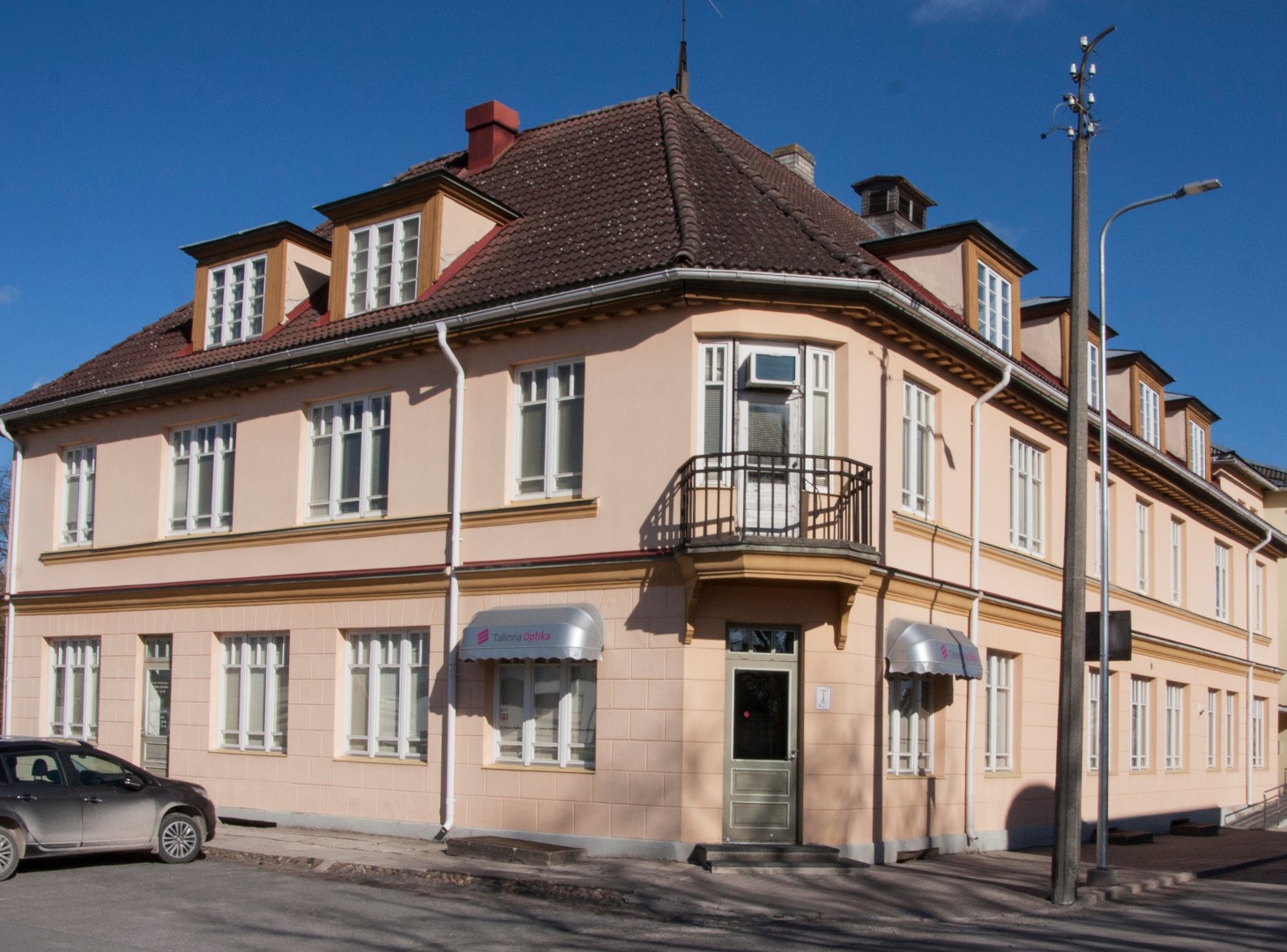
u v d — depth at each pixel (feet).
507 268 59.93
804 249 55.16
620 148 67.46
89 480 76.95
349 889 44.83
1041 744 70.13
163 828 49.60
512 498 57.62
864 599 54.08
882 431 56.08
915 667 54.19
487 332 57.98
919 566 58.49
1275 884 54.90
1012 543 69.00
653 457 53.16
